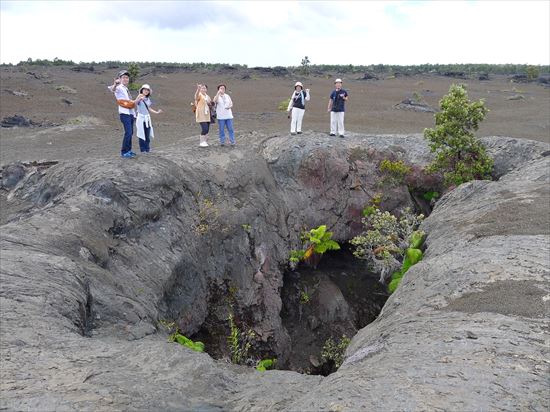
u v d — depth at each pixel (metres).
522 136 28.39
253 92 53.09
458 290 6.97
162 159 12.20
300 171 16.34
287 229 14.98
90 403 4.28
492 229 9.53
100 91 46.78
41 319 5.82
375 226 14.25
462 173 16.31
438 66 103.12
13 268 6.66
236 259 12.47
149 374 5.09
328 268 16.02
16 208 13.20
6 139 24.67
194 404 4.68
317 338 13.86
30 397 4.25
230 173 13.79
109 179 10.32
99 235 8.93
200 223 11.83
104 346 5.64
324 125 30.28
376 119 35.88
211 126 29.94
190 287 10.76
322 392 4.38
